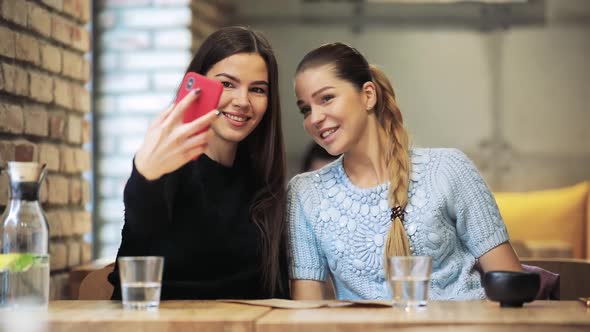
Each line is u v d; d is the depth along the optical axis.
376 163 2.66
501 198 5.52
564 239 5.35
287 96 6.14
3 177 2.88
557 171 6.08
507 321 1.72
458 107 6.12
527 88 6.10
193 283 2.54
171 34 4.91
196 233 2.57
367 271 2.59
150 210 2.24
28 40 3.11
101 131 4.92
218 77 2.59
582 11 6.08
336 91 2.61
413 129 6.13
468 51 6.12
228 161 2.69
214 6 5.68
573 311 1.89
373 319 1.75
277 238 2.62
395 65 6.14
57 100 3.36
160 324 1.75
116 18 4.93
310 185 2.72
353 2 6.15
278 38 6.18
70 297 3.39
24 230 1.98
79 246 3.62
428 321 1.72
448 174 2.62
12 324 1.77
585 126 6.08
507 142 6.10
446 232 2.59
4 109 2.92
